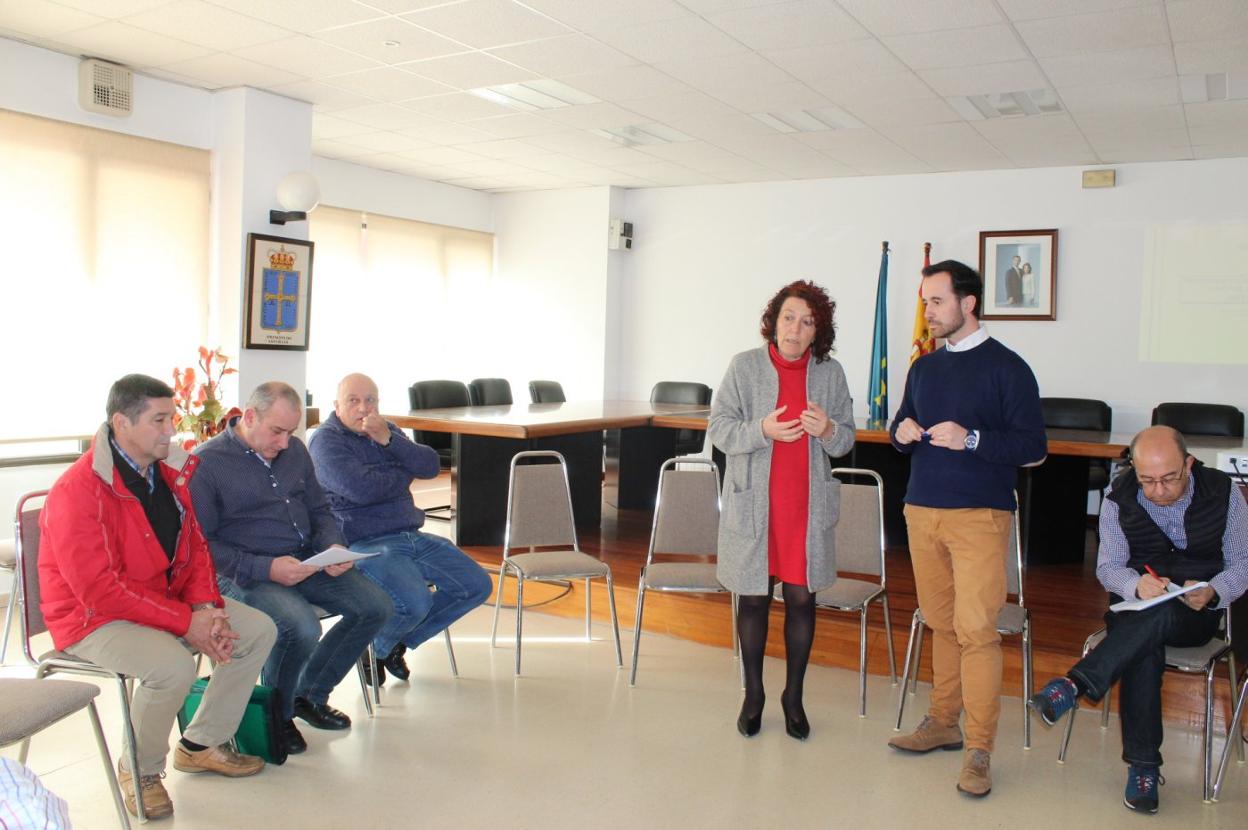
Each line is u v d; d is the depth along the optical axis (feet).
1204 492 9.01
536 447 17.42
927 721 10.09
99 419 16.61
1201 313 21.22
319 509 10.44
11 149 15.20
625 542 17.48
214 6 13.39
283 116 18.16
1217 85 15.93
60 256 15.92
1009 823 8.50
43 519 7.91
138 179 16.89
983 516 8.97
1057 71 15.29
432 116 19.69
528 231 29.12
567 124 20.08
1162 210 21.49
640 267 28.17
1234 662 9.98
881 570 11.75
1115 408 22.17
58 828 3.91
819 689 11.95
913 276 24.25
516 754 9.68
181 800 8.50
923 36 13.85
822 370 9.93
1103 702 10.89
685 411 19.45
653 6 12.98
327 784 8.89
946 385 9.30
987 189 23.26
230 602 8.93
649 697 11.44
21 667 11.63
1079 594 14.52
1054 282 22.50
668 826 8.27
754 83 16.56
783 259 25.99
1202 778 9.57
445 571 11.53
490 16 13.56
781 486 9.84
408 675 11.85
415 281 27.09
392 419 16.10
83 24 14.25
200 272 17.90
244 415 9.66
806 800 8.83
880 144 20.80
